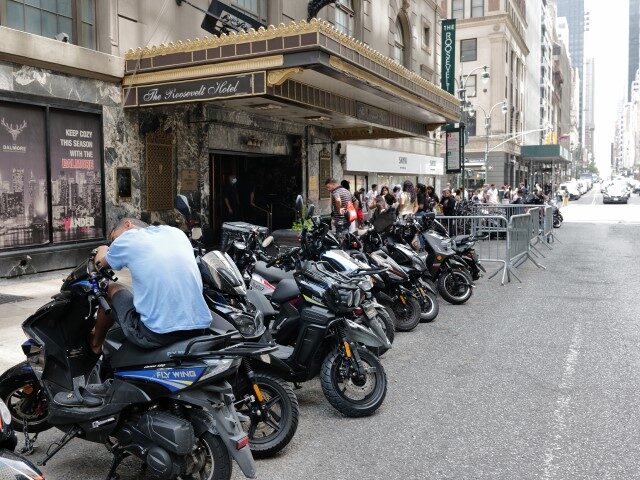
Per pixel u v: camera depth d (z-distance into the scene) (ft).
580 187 291.17
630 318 28.71
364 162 79.36
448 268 32.01
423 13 97.45
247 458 11.62
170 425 11.42
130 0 41.19
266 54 36.50
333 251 19.39
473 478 13.23
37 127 34.88
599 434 15.48
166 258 12.12
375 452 14.65
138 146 41.81
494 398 18.21
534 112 292.81
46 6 36.60
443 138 124.77
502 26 190.39
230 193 52.24
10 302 28.32
